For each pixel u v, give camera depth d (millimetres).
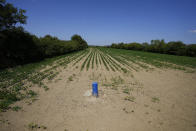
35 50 19062
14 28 15930
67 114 5086
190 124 4707
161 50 58750
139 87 9172
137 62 24281
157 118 5031
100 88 8492
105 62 23406
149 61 26000
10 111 5090
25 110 5266
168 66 19844
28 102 5996
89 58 29281
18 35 15852
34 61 19062
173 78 12328
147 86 9516
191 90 8812
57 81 9883
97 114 5152
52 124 4387
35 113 5074
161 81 11102
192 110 5840
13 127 4113
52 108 5547
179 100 6996
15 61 15734
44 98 6594
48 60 21297
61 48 31109
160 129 4336
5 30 14781
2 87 7602
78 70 14758
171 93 8125
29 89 7766
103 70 15453
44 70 13484
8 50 14180
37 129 4078
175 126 4547
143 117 5059
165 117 5137
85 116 4973
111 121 4684
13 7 15461
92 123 4520
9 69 12594
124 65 20266
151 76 13031
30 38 17875
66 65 17641
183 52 47531
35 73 11805
